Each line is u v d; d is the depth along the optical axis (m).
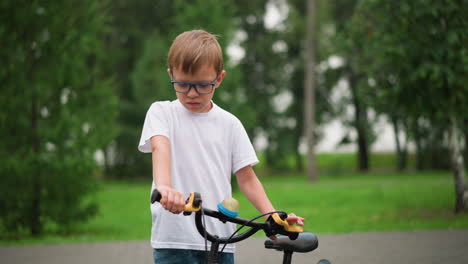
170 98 18.73
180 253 2.32
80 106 11.20
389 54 10.77
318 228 10.34
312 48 30.34
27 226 11.13
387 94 11.20
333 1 35.31
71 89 11.19
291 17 34.91
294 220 2.03
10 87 10.87
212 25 20.03
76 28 11.24
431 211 12.55
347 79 36.81
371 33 12.45
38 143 11.16
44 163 10.78
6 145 11.07
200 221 1.93
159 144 2.24
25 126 11.00
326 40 30.44
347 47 13.55
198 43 2.05
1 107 10.75
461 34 10.41
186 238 2.31
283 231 2.03
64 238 10.17
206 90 2.08
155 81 29.72
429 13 10.41
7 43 10.85
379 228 9.91
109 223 13.46
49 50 10.95
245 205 16.34
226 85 20.58
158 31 35.16
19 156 10.82
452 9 10.34
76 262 6.97
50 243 9.08
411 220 11.11
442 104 10.90
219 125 2.41
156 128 2.29
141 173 34.22
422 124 26.75
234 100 20.84
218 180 2.37
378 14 11.21
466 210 11.87
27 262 7.06
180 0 21.33
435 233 8.93
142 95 30.69
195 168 2.34
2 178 10.79
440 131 33.81
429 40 10.59
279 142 38.59
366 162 41.62
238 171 2.47
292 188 23.48
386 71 11.55
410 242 8.02
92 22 11.35
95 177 11.59
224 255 2.38
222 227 2.36
